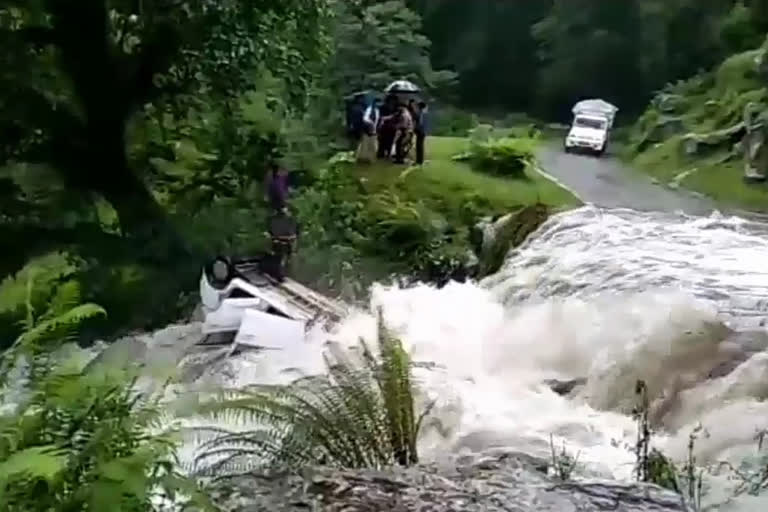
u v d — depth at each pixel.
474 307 9.66
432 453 5.23
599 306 8.42
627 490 3.71
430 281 14.22
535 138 27.45
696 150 24.61
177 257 13.20
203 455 3.91
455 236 15.20
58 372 2.91
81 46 14.10
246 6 13.96
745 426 5.88
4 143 14.05
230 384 6.62
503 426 6.09
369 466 4.17
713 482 4.61
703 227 12.34
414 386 6.07
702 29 35.38
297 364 7.61
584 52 36.28
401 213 15.36
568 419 6.39
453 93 34.19
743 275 9.65
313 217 14.48
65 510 2.56
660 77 35.91
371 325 8.74
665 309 7.79
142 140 15.23
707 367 7.07
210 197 14.57
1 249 13.27
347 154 18.62
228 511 3.41
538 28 37.09
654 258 10.39
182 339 8.77
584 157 27.39
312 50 14.99
